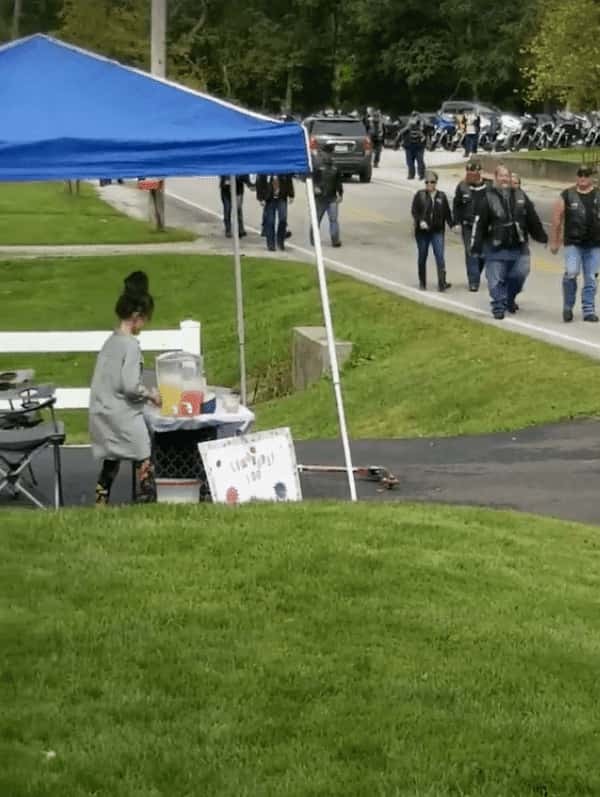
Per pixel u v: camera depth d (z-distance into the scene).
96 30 87.88
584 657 11.32
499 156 97.06
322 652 11.24
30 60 17.00
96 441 16.98
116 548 14.23
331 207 51.06
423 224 39.50
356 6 152.75
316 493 19.00
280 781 8.88
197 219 63.78
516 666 11.03
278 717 9.89
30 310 46.09
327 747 9.42
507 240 33.81
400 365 30.75
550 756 9.37
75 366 39.91
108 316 45.47
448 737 9.62
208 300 44.84
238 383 37.03
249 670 10.77
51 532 14.83
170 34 141.62
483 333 32.25
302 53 156.88
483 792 8.82
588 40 78.81
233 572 13.35
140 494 17.03
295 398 31.17
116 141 16.05
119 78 16.91
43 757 9.18
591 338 31.34
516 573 13.89
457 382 27.89
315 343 33.22
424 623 11.99
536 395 26.05
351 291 40.16
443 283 39.75
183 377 17.14
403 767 9.14
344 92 160.50
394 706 10.13
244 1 155.12
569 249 33.28
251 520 15.46
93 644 11.26
